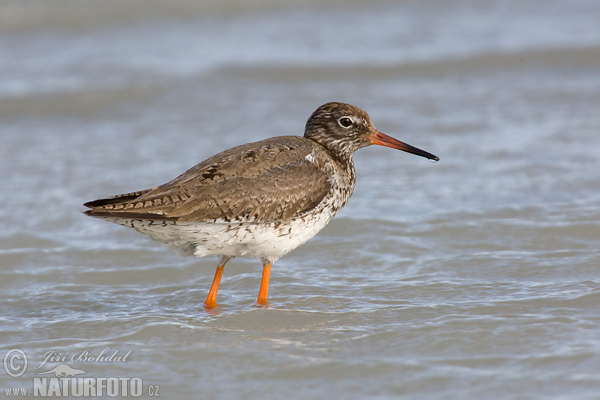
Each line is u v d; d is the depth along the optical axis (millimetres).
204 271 13719
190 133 20766
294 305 12133
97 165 18688
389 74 24812
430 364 10008
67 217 15992
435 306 11805
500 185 16938
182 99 23000
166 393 9492
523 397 9125
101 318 11750
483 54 25703
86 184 17625
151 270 13742
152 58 25469
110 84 23438
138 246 14680
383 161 18938
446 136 20203
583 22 28812
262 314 11719
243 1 29641
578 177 17094
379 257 13984
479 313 11477
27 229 15359
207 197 11172
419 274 13188
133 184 17594
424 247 14281
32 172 18312
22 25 26953
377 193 16906
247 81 24188
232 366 10148
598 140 19328
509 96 23016
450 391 9352
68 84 23391
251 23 28750
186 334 11117
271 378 9820
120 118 21891
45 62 25000
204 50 26203
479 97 23031
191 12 28938
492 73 24984
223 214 11234
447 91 23562
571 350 10172
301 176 11828
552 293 12078
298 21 29094
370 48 26703
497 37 27516
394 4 30734
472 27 28562
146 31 27609
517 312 11438
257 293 12820
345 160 13039
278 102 22844
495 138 19844
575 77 24391
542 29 28234
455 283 12703
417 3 30984
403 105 22516
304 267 13727
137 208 10828
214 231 11328
